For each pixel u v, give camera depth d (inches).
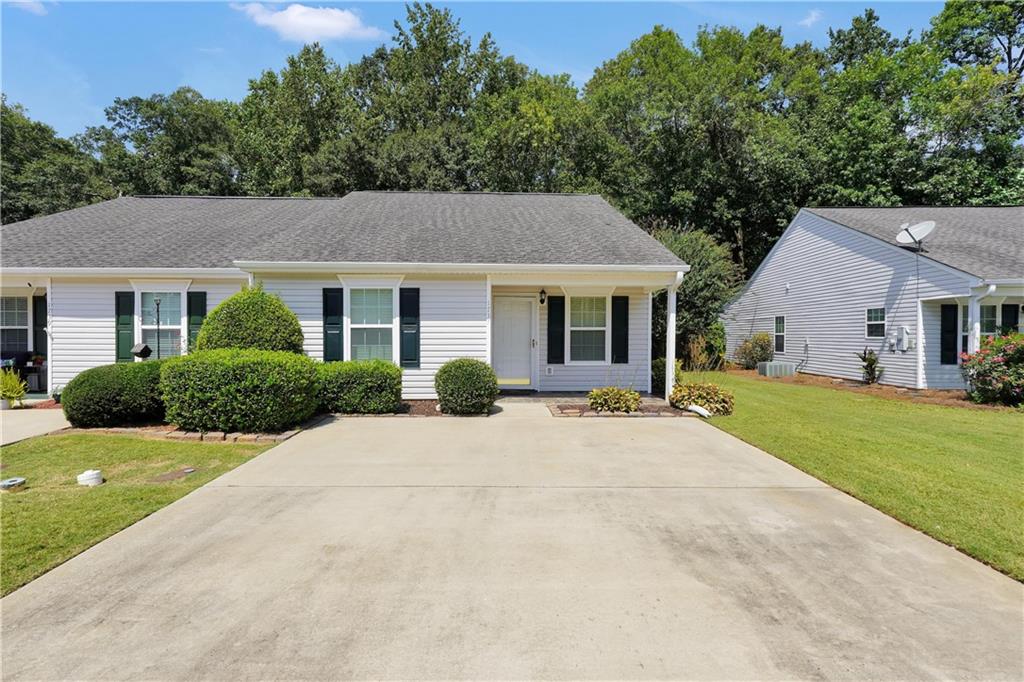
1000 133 927.7
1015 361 430.6
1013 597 122.9
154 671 95.0
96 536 153.6
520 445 272.1
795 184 984.3
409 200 557.3
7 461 237.3
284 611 114.8
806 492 198.8
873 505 183.8
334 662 97.7
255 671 95.1
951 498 190.1
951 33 1079.0
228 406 285.1
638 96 1072.2
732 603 119.2
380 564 137.1
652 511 177.6
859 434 306.7
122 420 310.7
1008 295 464.4
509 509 178.5
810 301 701.9
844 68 1347.2
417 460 241.6
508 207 544.7
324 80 1079.0
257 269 383.6
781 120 1101.1
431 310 404.5
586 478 215.0
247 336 346.0
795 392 521.3
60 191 978.1
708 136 1013.2
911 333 531.8
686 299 685.9
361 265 383.6
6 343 469.1
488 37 1228.5
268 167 1014.4
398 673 94.7
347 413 358.0
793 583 128.8
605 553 144.7
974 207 680.4
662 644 103.7
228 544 149.2
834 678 94.4
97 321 422.6
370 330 403.9
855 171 934.4
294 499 187.6
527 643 103.7
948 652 102.0
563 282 412.5
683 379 484.4
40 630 107.8
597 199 590.6
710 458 248.1
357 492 195.9
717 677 94.2
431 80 1235.2
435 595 121.6
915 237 528.7
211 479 211.3
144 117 1043.3
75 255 426.3
